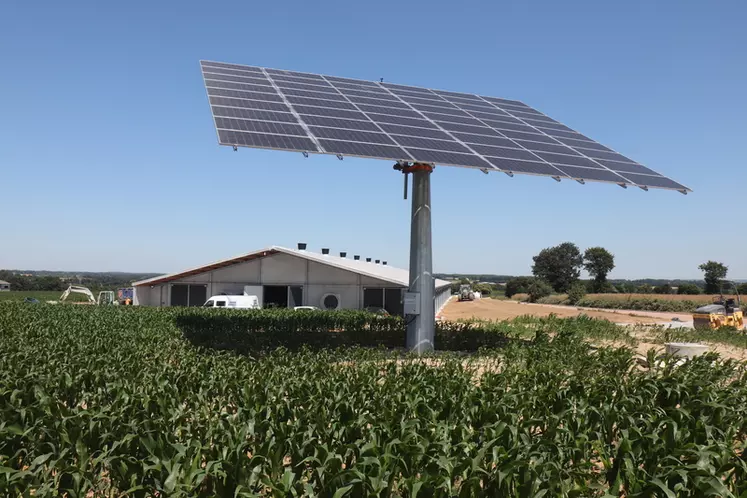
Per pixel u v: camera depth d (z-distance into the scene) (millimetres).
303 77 23453
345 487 5629
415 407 8695
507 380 11359
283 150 14492
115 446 6629
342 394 9305
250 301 39406
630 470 6336
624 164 20719
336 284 42438
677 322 43906
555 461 6734
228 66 22391
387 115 20000
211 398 10125
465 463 6152
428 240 19328
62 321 24766
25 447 7449
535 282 103750
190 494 6082
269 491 6539
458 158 16688
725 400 9250
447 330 23938
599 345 22188
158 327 22953
